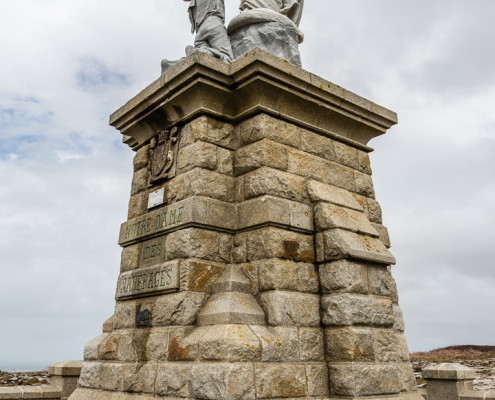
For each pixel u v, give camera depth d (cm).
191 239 596
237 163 661
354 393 544
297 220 623
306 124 700
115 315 703
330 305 595
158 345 587
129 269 705
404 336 720
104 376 664
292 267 595
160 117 721
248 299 569
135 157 786
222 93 656
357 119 748
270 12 800
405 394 666
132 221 730
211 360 505
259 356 514
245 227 618
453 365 929
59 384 934
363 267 618
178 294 584
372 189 781
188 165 645
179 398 525
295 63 773
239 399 479
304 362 559
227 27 824
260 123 647
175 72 650
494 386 1452
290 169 654
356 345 567
